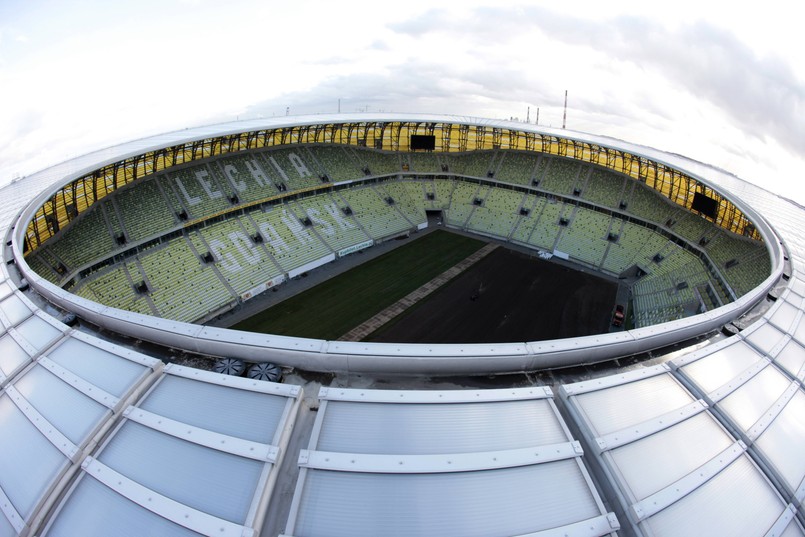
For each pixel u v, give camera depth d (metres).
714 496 10.68
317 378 14.56
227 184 65.94
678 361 14.41
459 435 11.08
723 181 57.53
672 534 9.70
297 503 9.56
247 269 58.75
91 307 18.03
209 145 65.56
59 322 16.55
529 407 12.05
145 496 10.05
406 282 61.94
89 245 50.53
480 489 10.01
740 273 50.88
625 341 16.11
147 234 54.91
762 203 49.09
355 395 11.98
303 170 75.12
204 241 59.06
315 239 67.94
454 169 87.94
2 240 29.52
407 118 81.25
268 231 65.00
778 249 34.53
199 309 51.78
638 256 65.19
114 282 50.22
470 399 12.04
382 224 76.38
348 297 57.75
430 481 10.07
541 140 81.38
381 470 10.14
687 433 11.99
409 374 14.78
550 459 10.70
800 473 11.84
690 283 56.03
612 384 13.04
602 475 10.87
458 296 58.56
